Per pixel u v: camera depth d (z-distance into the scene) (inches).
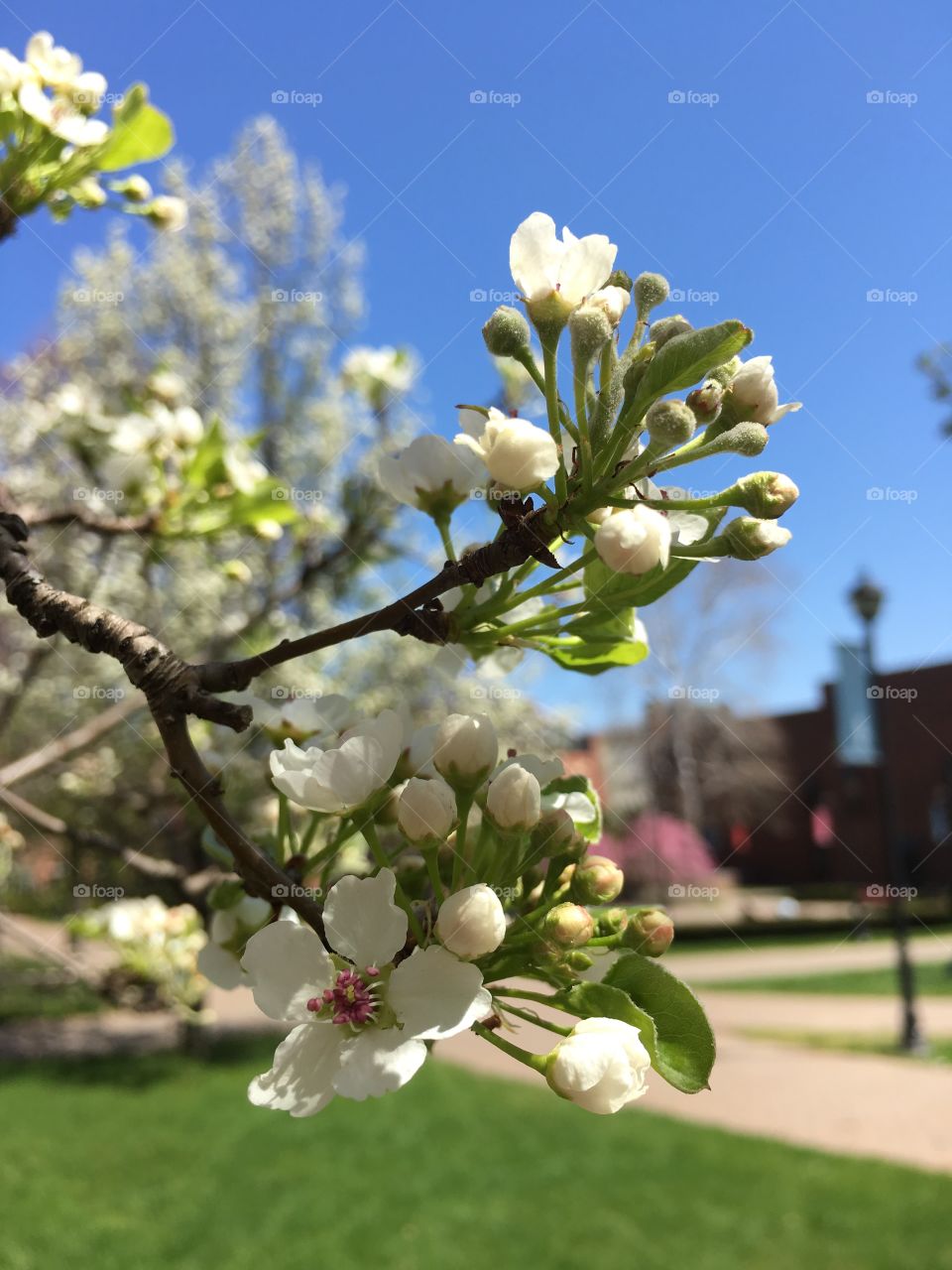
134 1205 221.9
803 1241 199.2
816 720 747.4
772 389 46.8
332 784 44.4
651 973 41.3
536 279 47.5
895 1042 391.2
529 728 364.2
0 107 75.3
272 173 443.5
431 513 54.1
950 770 691.4
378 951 40.8
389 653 275.9
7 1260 189.3
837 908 797.9
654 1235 205.3
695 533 51.0
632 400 44.6
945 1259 186.5
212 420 98.0
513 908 48.4
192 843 107.3
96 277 401.4
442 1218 216.7
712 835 789.9
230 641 129.5
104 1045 385.7
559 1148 270.1
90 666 230.5
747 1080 343.6
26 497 213.3
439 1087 343.0
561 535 47.1
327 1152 264.8
